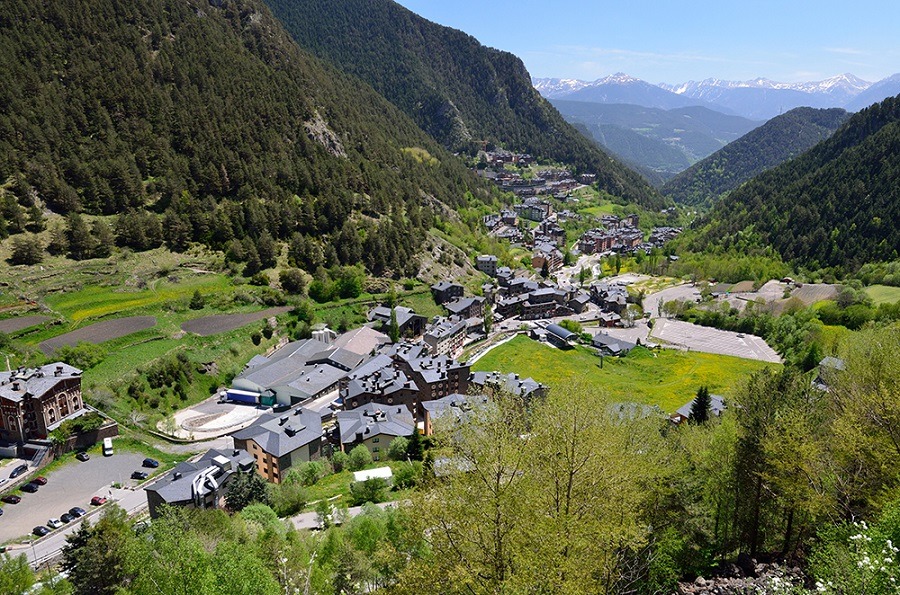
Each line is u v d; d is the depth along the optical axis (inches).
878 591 1060.5
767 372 2212.1
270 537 2258.9
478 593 1165.7
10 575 2386.8
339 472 3836.1
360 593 1989.4
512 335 7623.0
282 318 6491.1
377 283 7805.1
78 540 2388.0
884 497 1611.7
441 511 1326.3
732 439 2217.0
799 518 2150.6
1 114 7076.8
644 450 1988.2
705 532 2064.5
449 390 5177.2
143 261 6515.8
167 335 5561.0
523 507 1282.0
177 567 1686.8
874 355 2319.1
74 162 6998.0
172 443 4367.6
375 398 4943.4
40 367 4365.2
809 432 1941.4
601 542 1380.4
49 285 5743.1
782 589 1273.4
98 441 4229.8
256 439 3892.7
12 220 6087.6
